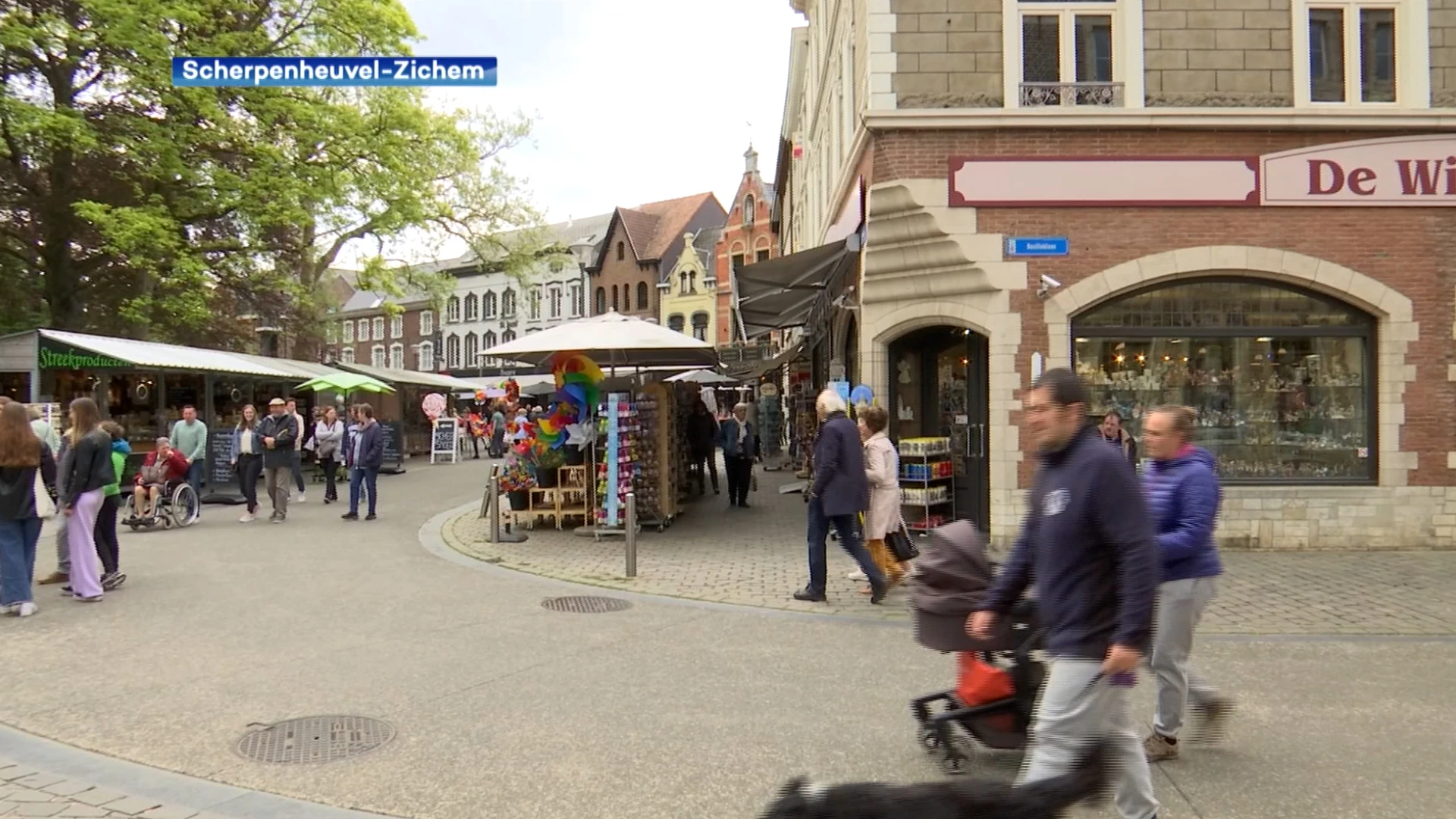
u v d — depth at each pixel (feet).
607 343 36.58
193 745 15.33
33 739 15.61
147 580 29.40
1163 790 13.64
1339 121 34.30
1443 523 34.83
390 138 81.25
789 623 23.95
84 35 66.44
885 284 36.73
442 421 92.99
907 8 35.06
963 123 34.55
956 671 19.67
